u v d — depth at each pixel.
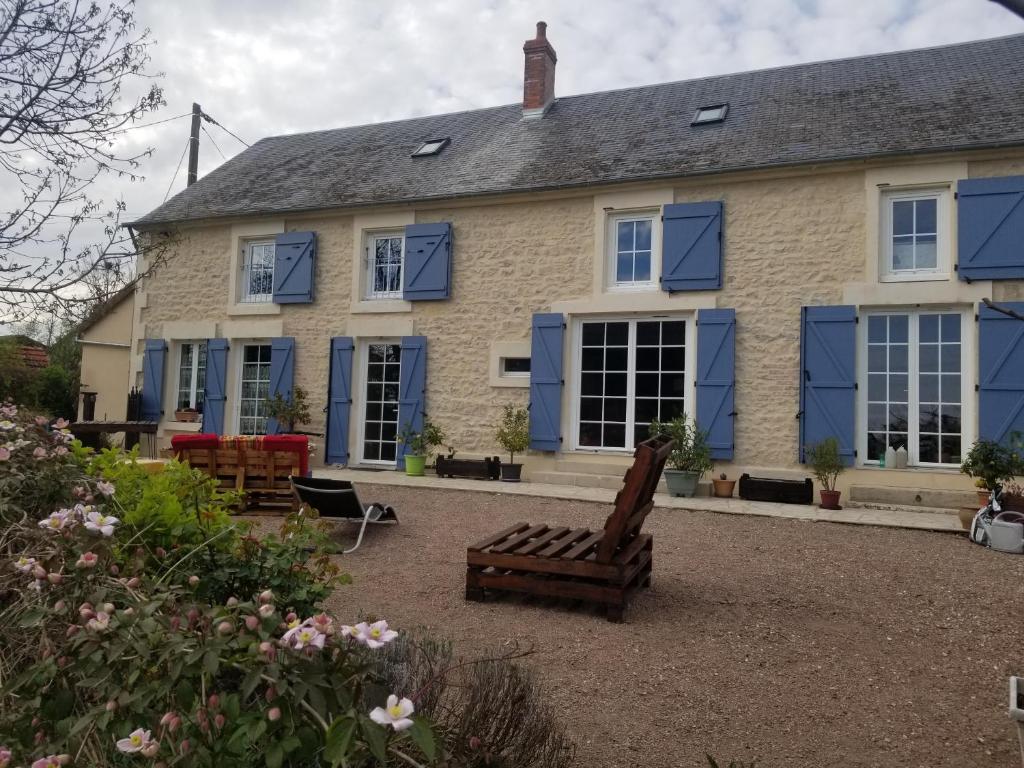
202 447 7.13
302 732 1.72
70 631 1.79
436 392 10.41
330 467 10.85
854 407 8.41
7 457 2.87
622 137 10.65
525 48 12.34
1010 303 7.91
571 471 9.50
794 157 8.71
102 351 13.84
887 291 8.35
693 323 9.23
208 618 1.87
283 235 11.35
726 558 5.74
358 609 4.38
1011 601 4.73
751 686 3.43
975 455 6.88
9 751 1.66
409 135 13.13
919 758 2.80
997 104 8.70
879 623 4.33
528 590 4.47
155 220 12.07
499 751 2.21
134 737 1.58
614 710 3.13
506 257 10.18
